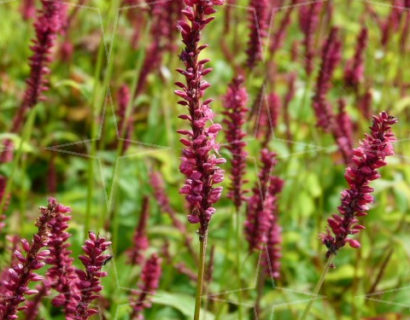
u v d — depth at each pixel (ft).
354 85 2.69
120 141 2.29
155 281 2.03
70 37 3.15
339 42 2.41
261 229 1.97
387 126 1.62
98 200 2.68
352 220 1.68
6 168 2.76
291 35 3.16
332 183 2.88
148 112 3.14
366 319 2.35
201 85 1.50
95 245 1.57
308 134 2.93
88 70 3.49
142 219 2.22
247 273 2.35
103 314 2.04
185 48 1.50
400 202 2.63
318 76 2.41
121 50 3.21
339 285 2.53
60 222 1.63
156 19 2.52
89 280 1.57
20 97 3.04
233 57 2.93
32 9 3.06
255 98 2.25
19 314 1.85
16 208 2.64
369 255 2.45
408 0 2.87
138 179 2.68
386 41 2.92
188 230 2.38
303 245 2.61
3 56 3.32
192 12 1.49
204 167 1.52
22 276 1.55
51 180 2.64
